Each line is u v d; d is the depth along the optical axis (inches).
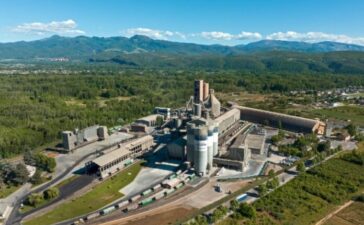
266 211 6948.8
